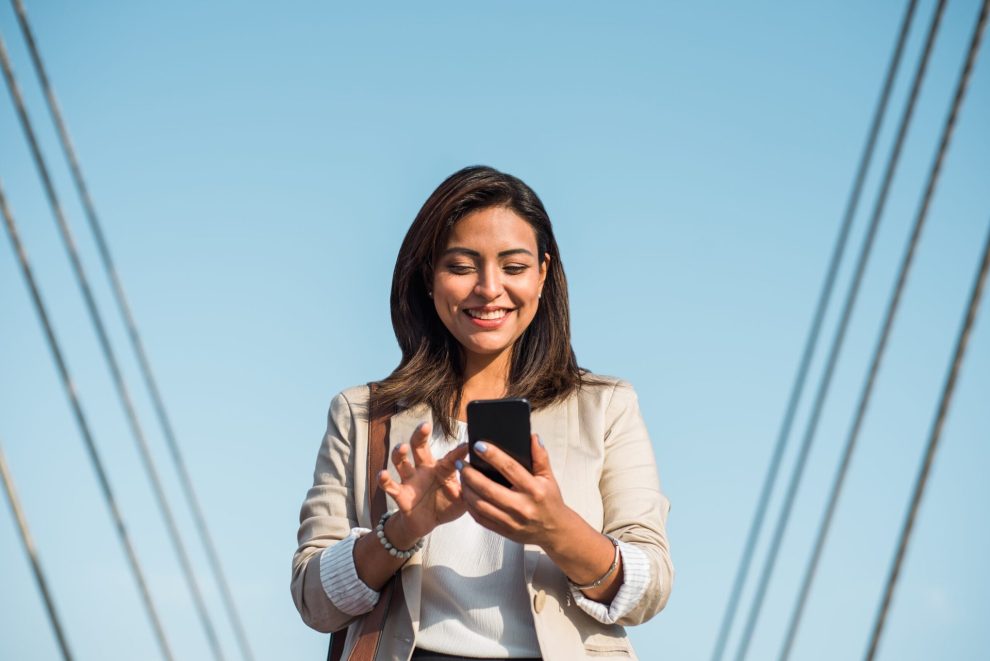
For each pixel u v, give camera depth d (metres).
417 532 3.06
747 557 2.47
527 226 3.56
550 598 3.15
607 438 3.48
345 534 3.45
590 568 3.02
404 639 3.14
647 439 3.54
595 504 3.35
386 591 3.24
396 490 3.00
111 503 2.38
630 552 3.09
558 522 2.91
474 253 3.50
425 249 3.58
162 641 2.42
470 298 3.50
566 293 3.67
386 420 3.57
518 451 2.88
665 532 3.35
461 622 3.18
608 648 3.17
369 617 3.23
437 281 3.55
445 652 3.14
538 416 3.50
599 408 3.51
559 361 3.62
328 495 3.51
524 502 2.86
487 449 2.86
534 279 3.54
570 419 3.51
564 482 3.35
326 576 3.22
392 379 3.65
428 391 3.59
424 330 3.70
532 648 3.13
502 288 3.49
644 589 3.08
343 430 3.60
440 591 3.21
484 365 3.65
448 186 3.56
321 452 3.62
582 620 3.17
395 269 3.70
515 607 3.18
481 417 2.89
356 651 3.17
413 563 3.22
